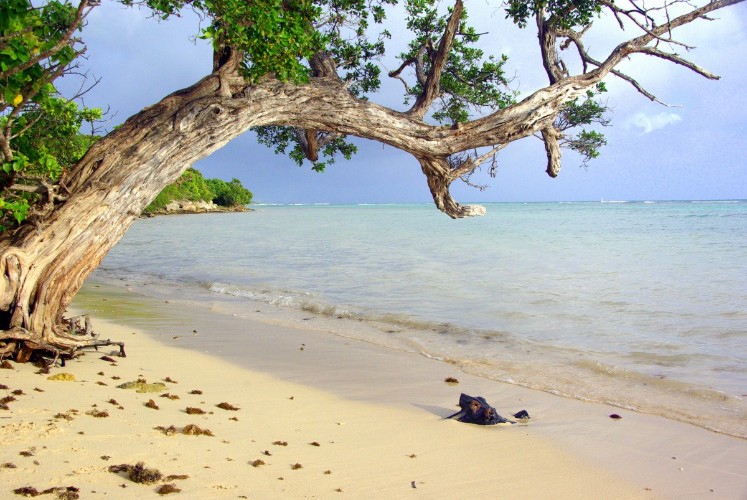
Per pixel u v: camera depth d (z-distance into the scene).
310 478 5.27
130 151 8.23
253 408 7.33
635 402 8.55
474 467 6.02
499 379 9.69
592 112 11.89
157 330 12.61
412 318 14.58
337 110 9.75
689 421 7.78
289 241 41.00
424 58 11.96
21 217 7.41
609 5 10.13
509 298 17.22
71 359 8.58
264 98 9.15
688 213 88.00
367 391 8.74
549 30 10.89
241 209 140.38
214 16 8.18
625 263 25.16
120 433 5.71
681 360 10.74
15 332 7.69
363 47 12.19
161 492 4.54
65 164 9.53
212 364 9.72
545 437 7.08
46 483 4.48
